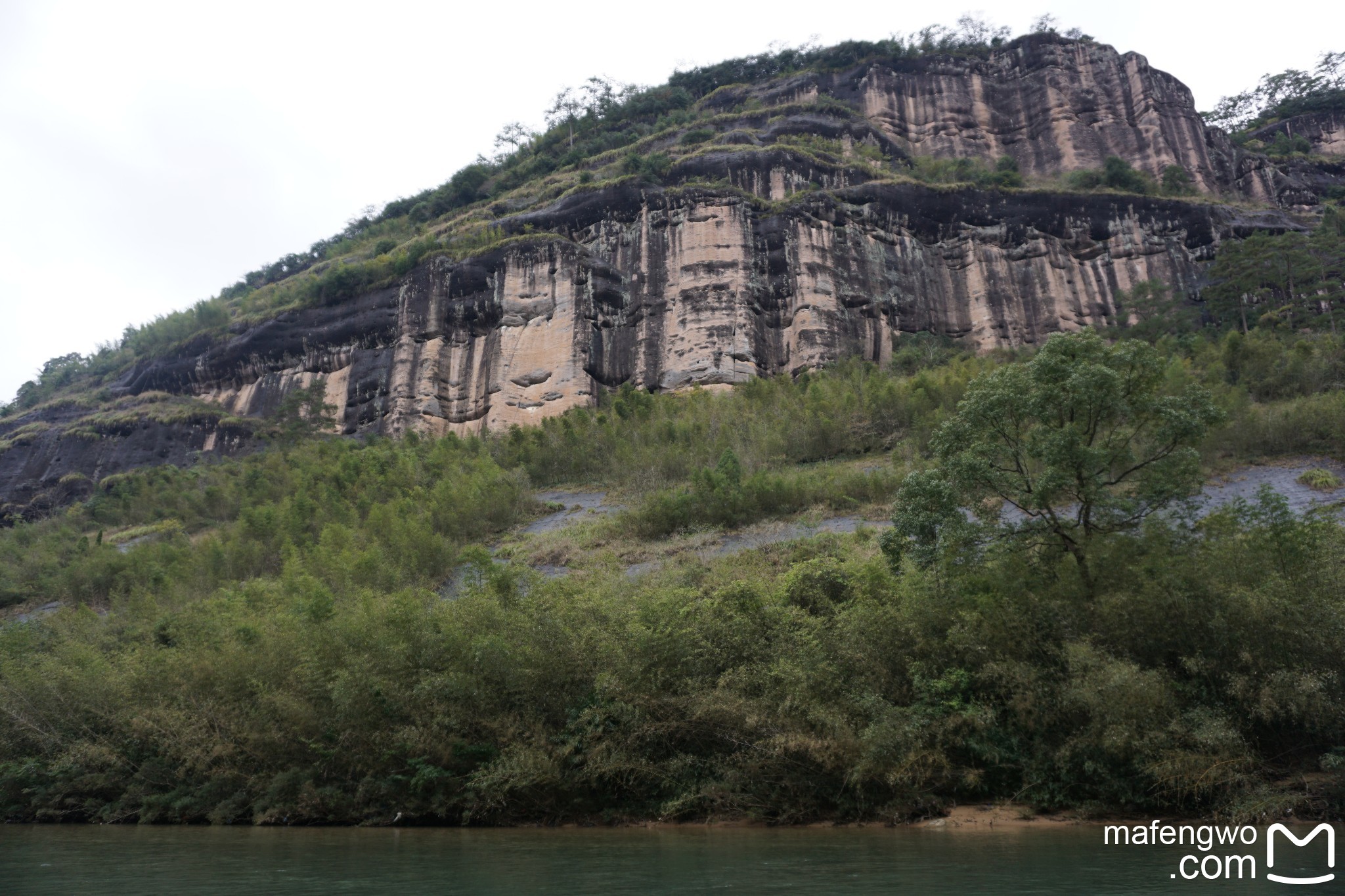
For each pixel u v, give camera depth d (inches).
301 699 605.6
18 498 2415.1
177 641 768.9
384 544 1151.6
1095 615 523.5
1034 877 331.9
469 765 556.7
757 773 524.4
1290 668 476.7
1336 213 2476.6
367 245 3208.7
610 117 3550.7
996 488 585.3
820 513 1083.3
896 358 2172.7
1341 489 935.7
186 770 646.5
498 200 2994.6
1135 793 483.5
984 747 500.7
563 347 2283.5
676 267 2370.8
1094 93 3075.8
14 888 347.6
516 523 1291.8
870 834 466.6
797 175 2608.3
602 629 578.9
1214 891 302.4
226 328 2723.9
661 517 1119.6
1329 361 1385.3
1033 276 2440.9
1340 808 456.4
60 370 3366.1
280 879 358.3
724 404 1736.0
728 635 562.9
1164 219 2470.5
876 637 542.9
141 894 329.1
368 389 2406.5
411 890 324.5
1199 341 1759.4
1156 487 557.0
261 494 1688.0
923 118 3154.5
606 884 330.6
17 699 706.8
